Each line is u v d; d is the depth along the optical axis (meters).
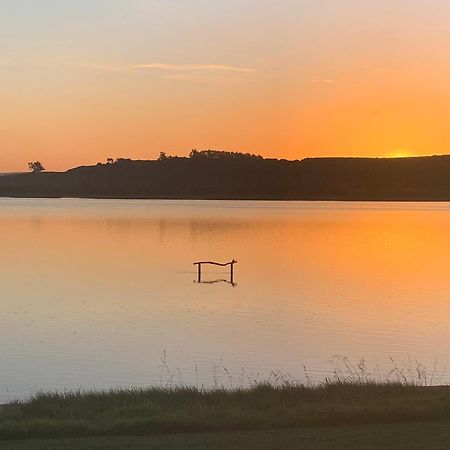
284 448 8.74
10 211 138.00
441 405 10.66
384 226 96.19
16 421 10.21
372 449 8.66
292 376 17.61
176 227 90.44
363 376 16.94
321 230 87.44
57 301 32.19
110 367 18.84
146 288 37.25
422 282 39.81
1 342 22.38
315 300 32.69
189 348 21.47
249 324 26.12
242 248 63.62
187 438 9.32
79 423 9.91
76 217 113.12
